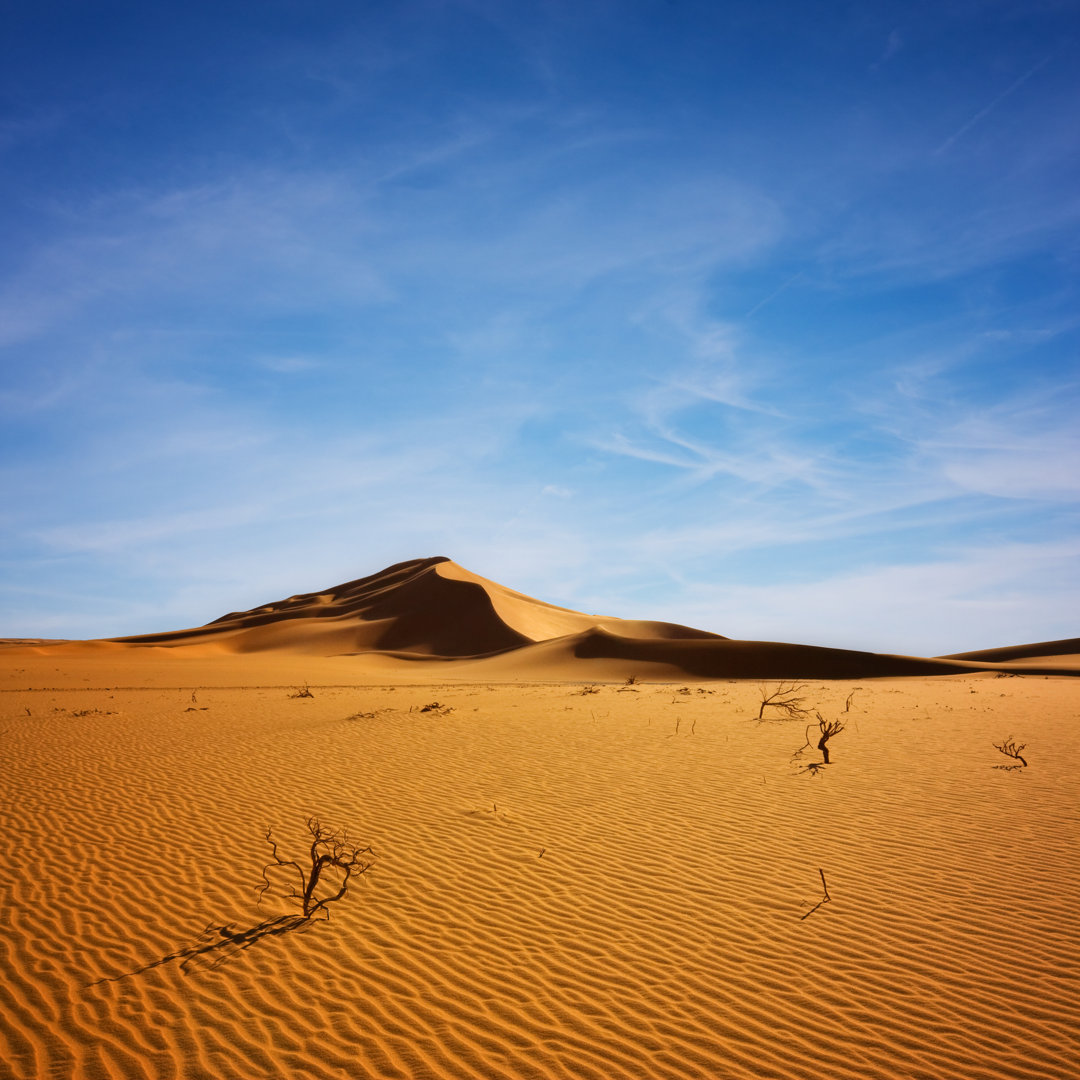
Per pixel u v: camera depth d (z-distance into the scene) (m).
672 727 17.25
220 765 13.53
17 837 9.43
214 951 6.34
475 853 8.65
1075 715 18.12
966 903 6.95
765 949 6.25
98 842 9.20
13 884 7.88
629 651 67.25
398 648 102.44
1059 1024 5.07
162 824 9.91
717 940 6.43
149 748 15.45
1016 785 10.86
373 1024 5.25
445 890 7.61
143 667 59.53
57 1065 4.79
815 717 18.70
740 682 43.41
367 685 42.34
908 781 11.30
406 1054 4.89
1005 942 6.20
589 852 8.62
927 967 5.86
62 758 14.41
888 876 7.65
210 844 9.09
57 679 43.25
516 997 5.59
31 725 19.42
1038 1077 4.55
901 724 17.02
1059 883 7.29
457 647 99.94
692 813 10.03
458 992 5.67
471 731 16.91
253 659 85.06
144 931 6.75
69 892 7.66
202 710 23.25
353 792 11.43
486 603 109.88
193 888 7.74
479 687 37.88
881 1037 5.00
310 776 12.52
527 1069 4.72
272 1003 5.53
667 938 6.49
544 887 7.64
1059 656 83.31
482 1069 4.73
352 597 137.38
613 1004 5.48
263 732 17.53
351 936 6.60
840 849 8.48
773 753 13.75
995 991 5.50
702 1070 4.69
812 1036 5.04
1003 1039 4.94
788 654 61.84
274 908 7.24
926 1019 5.19
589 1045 4.98
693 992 5.62
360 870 8.16
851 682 40.06
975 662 61.56
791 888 7.45
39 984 5.82
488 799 10.92
